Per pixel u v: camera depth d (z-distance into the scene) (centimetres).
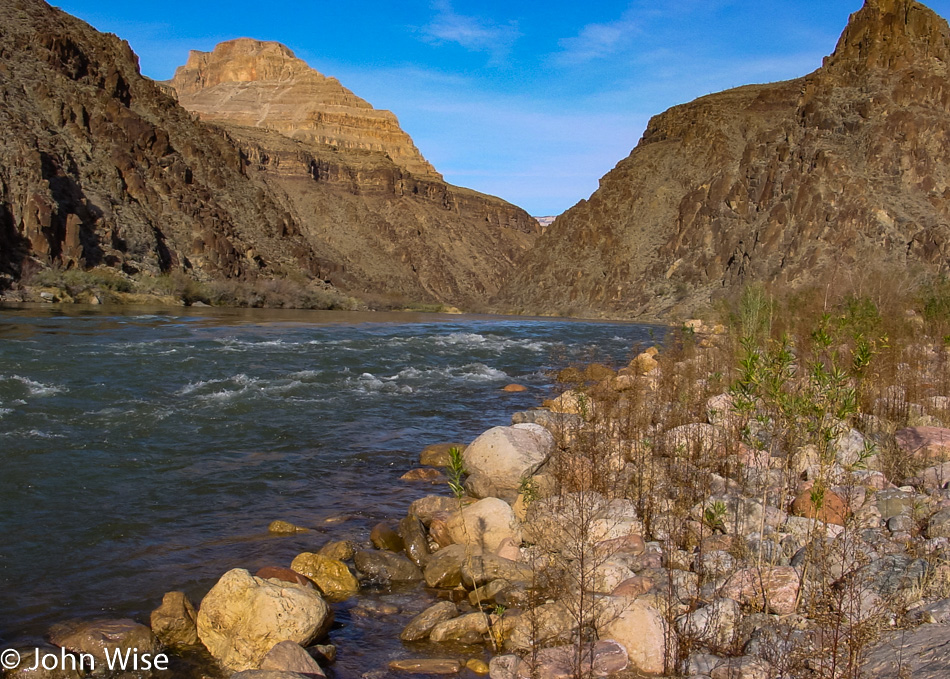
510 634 618
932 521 714
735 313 2306
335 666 584
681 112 13138
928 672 432
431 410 1688
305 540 855
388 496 1040
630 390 1512
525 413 1434
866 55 9750
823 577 579
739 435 1046
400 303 10381
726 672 500
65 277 5944
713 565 674
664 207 11712
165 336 3027
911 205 7969
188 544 827
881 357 1390
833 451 803
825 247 7906
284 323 4419
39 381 1730
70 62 9369
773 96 11956
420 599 720
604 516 796
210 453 1212
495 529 820
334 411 1609
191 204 9094
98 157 8362
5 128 7012
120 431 1310
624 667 538
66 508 917
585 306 11012
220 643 598
